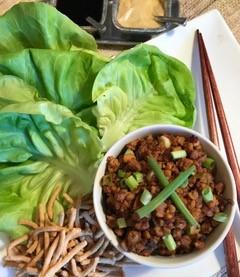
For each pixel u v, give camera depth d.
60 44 0.29
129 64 0.29
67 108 0.28
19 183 0.29
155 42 0.31
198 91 0.30
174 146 0.26
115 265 0.27
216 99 0.29
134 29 0.34
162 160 0.26
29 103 0.26
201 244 0.25
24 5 0.27
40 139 0.28
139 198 0.25
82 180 0.28
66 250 0.27
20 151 0.28
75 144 0.27
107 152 0.26
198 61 0.31
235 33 0.34
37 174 0.29
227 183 0.25
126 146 0.27
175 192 0.24
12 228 0.27
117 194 0.25
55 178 0.28
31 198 0.28
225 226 0.25
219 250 0.27
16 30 0.28
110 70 0.28
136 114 0.29
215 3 0.35
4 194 0.28
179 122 0.29
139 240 0.25
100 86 0.28
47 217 0.28
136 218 0.24
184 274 0.26
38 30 0.28
